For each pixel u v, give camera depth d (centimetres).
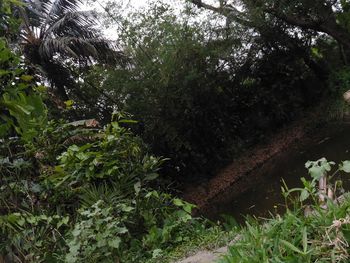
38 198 507
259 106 1466
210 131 1398
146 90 1282
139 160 551
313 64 1474
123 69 1309
